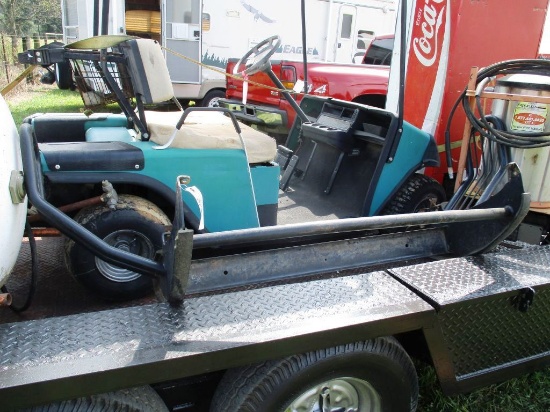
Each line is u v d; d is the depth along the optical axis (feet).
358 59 33.58
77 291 8.09
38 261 9.05
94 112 10.40
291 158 11.94
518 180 7.20
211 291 6.77
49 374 4.35
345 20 32.17
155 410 5.19
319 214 10.66
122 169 7.46
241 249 8.32
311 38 31.35
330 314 5.67
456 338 6.40
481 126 8.92
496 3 13.67
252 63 11.96
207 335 5.14
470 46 13.79
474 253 7.83
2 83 36.32
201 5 27.30
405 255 8.25
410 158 10.54
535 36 14.71
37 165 6.12
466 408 7.64
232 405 5.51
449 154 10.81
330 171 11.71
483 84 9.00
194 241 5.52
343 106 11.62
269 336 5.16
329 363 5.68
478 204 7.82
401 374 6.28
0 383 4.20
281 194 11.72
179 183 5.34
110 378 4.52
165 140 7.91
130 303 7.86
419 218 6.68
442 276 6.80
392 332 5.82
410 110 13.65
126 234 7.60
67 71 8.84
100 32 9.62
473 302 6.26
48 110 28.91
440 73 13.69
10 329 5.03
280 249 7.34
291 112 18.02
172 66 27.73
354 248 7.88
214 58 28.60
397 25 13.29
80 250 7.35
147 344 4.92
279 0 29.37
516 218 7.19
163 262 6.13
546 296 7.00
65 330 5.08
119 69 8.36
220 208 8.18
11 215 5.29
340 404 6.35
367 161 11.25
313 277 7.51
